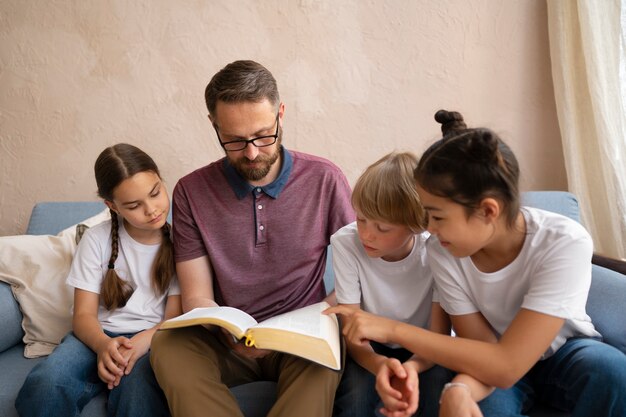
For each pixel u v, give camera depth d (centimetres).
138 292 137
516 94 180
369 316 104
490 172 87
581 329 107
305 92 181
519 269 100
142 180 128
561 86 168
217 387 103
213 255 133
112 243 136
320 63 180
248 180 133
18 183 187
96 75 182
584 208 169
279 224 133
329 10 178
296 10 179
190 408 99
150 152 185
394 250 111
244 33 180
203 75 182
